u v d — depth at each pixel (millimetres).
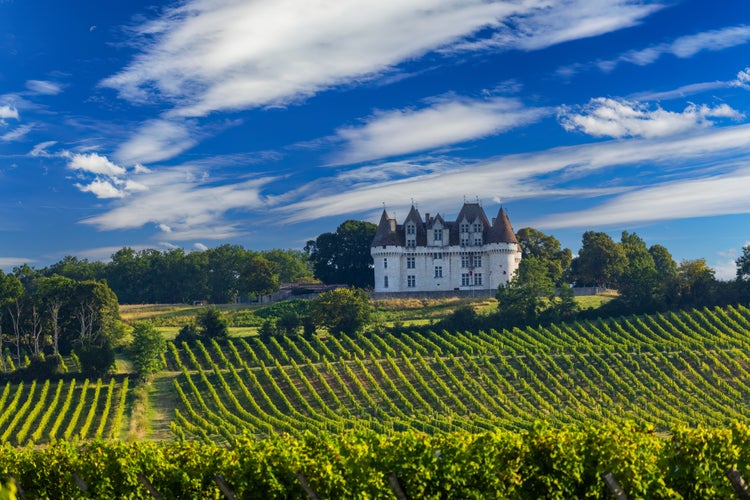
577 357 109750
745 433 29906
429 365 109250
